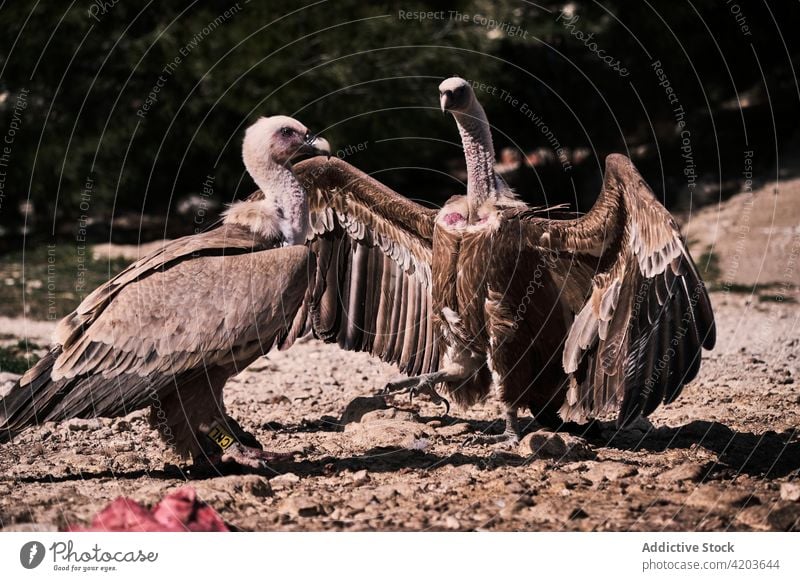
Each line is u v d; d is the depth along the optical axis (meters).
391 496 6.20
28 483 6.58
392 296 8.34
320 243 8.32
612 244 7.01
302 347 12.99
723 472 6.67
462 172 22.50
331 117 18.70
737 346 12.21
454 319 7.51
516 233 7.25
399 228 8.16
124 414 6.42
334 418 8.64
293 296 6.55
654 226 6.64
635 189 6.77
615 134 22.62
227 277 6.48
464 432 8.02
